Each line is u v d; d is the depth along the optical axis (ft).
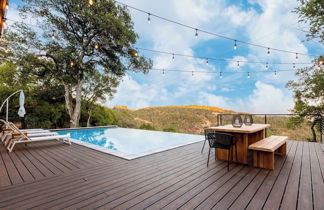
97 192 6.08
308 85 24.36
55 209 4.93
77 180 7.22
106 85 38.06
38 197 5.65
